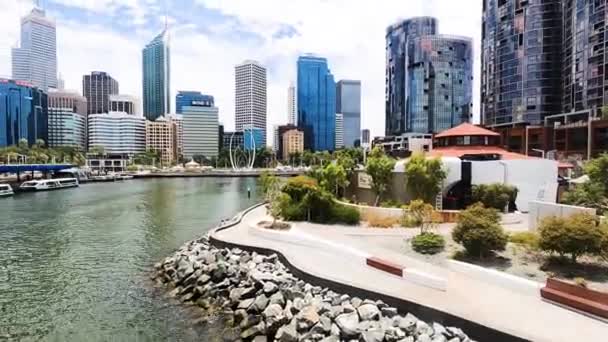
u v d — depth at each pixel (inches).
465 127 2048.5
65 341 716.0
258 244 1110.4
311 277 801.6
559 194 1672.0
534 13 4886.8
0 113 6766.7
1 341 716.7
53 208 2586.1
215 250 1124.5
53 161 6067.9
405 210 1310.3
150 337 727.1
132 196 3454.7
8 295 954.1
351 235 1177.4
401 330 583.2
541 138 4153.5
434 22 7514.8
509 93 5142.7
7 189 3435.0
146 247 1481.3
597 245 759.7
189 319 807.7
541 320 558.3
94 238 1644.9
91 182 5398.6
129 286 1021.8
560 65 4798.2
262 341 689.6
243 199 3277.6
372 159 1752.0
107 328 767.7
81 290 989.8
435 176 1503.4
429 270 816.9
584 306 578.6
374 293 680.4
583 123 3570.4
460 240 907.4
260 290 821.2
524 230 1153.4
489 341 535.2
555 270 783.1
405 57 7726.4
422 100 7357.3
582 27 4163.4
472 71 7524.6
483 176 1523.1
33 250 1428.4
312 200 1488.7
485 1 5639.8
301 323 655.1
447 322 582.6
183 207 2716.5
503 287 706.8
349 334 597.9
